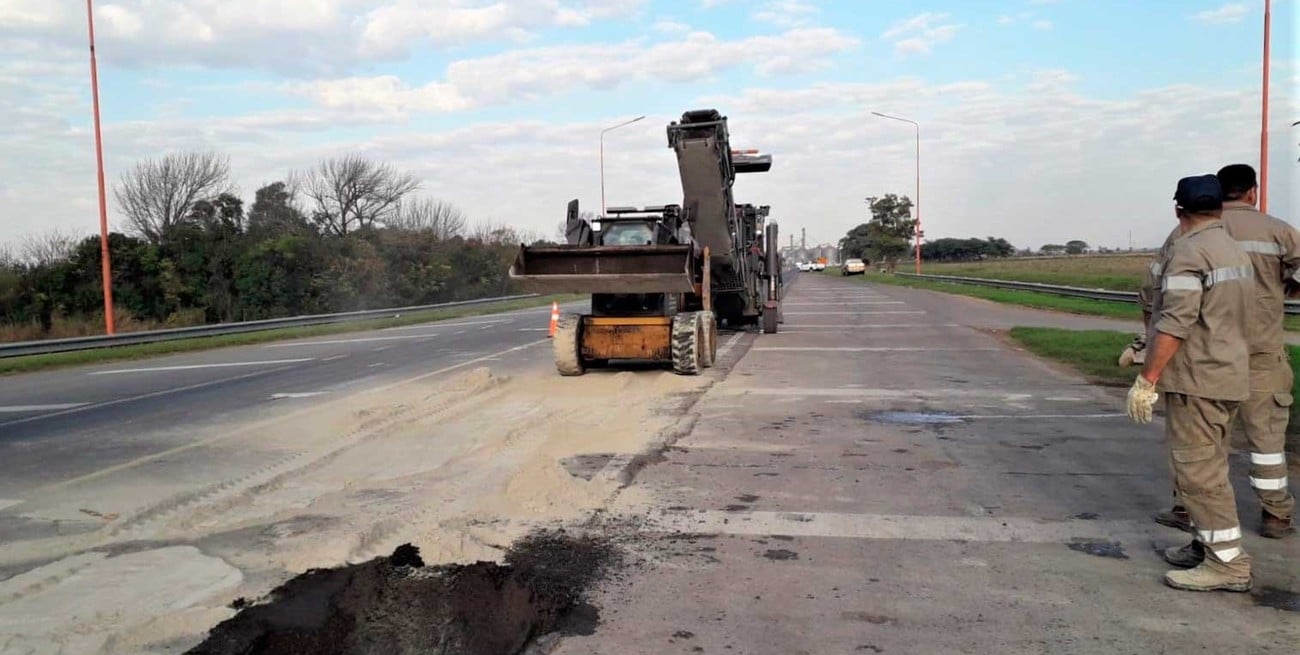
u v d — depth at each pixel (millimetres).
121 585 5102
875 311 30547
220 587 5039
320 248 40312
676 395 11883
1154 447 8336
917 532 5883
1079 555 5387
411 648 4246
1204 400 4625
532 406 11078
